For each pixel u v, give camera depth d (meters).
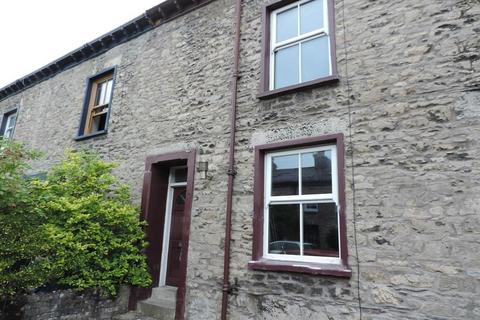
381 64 4.36
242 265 4.80
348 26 4.77
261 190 4.93
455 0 4.06
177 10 7.34
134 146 7.12
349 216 4.08
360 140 4.25
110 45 8.78
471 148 3.58
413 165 3.84
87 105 8.87
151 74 7.42
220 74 6.10
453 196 3.55
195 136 6.08
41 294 4.68
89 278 5.13
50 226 4.75
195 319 5.10
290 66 5.40
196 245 5.44
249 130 5.32
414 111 3.99
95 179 6.15
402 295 3.58
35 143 10.06
